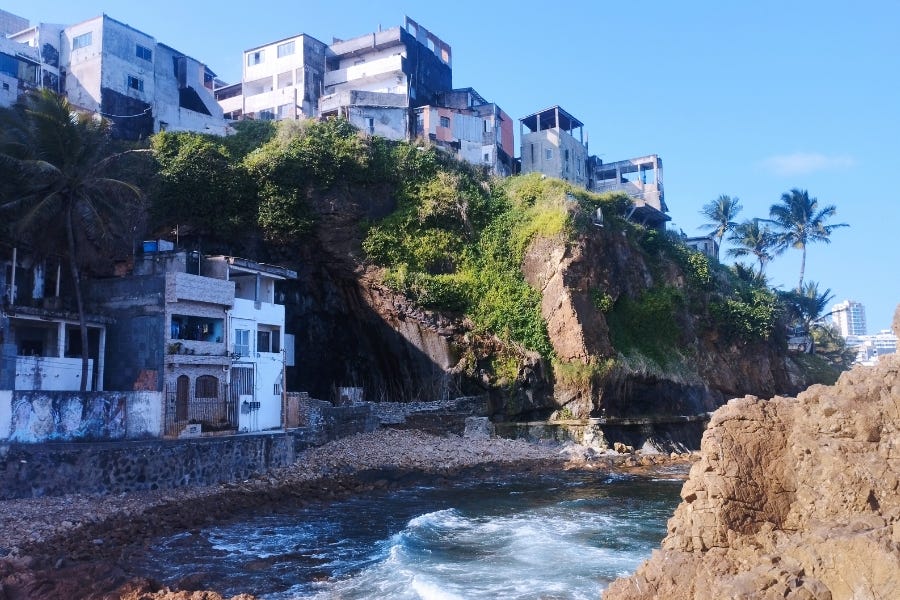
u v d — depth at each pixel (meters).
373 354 53.41
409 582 15.90
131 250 42.47
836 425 9.28
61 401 26.78
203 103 65.56
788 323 79.00
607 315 55.03
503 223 57.12
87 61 57.41
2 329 30.84
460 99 78.06
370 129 67.88
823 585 7.93
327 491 30.27
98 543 19.83
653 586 9.58
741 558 9.20
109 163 39.00
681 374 57.12
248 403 36.59
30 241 36.41
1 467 22.91
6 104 52.62
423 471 36.25
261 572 17.61
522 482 34.47
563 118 84.69
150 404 30.22
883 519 8.31
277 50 75.75
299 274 52.62
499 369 50.47
